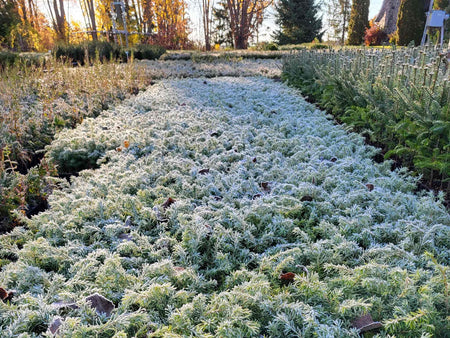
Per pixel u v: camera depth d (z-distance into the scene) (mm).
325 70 6266
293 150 3803
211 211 2414
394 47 5777
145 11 31781
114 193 2666
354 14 28234
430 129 2967
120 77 8109
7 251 2086
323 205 2492
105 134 4051
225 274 2018
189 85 8375
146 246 2086
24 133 4172
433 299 1545
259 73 11133
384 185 2908
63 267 1966
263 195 2760
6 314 1503
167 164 3375
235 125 4543
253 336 1490
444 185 3193
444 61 3527
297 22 34219
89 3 26219
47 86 6336
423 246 2045
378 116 3941
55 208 2539
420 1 18234
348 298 1693
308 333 1451
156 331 1444
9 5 20484
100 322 1454
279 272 1861
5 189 2809
